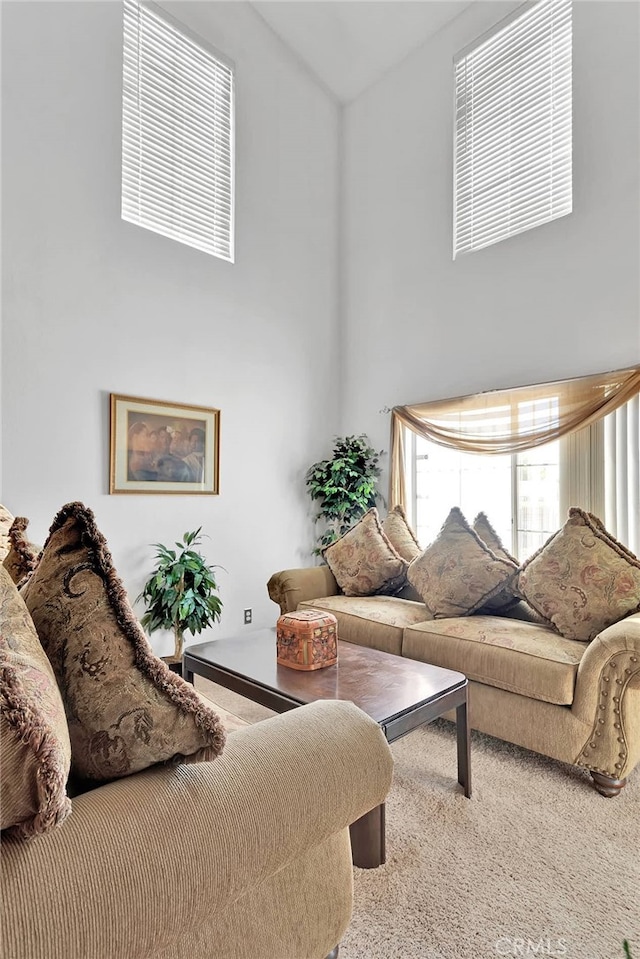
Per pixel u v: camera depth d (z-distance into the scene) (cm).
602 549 250
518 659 227
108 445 341
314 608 332
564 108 377
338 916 121
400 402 459
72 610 93
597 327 340
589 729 205
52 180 320
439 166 441
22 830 69
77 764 88
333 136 512
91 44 342
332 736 108
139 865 76
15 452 302
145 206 377
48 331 316
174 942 82
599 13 349
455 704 197
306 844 96
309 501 472
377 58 473
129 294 355
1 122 300
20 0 310
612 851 169
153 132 384
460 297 419
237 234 425
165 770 89
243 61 437
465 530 308
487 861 164
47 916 68
